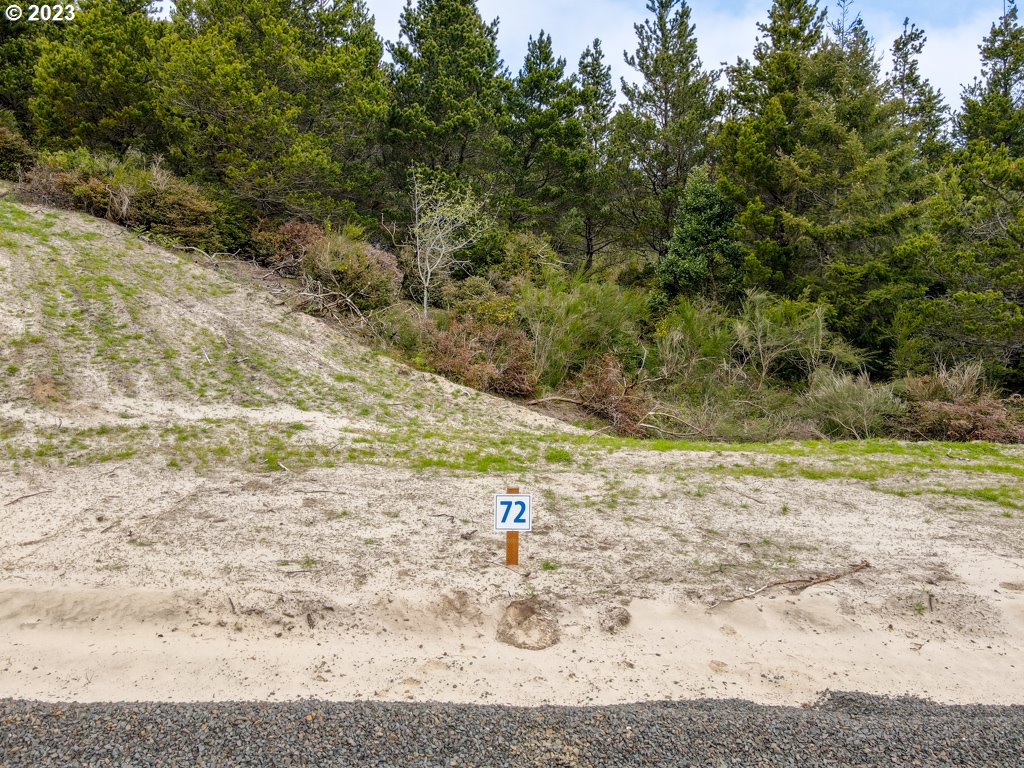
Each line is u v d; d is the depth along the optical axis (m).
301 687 4.50
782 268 19.06
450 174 19.38
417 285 16.94
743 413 14.88
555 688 4.58
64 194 15.04
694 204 20.81
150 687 4.44
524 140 22.02
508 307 15.94
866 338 18.16
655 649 5.07
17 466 7.48
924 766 3.72
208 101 15.92
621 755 3.75
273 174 16.72
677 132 23.00
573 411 13.88
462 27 21.36
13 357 9.80
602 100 26.91
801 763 3.71
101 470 7.62
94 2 17.00
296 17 18.53
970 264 16.09
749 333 16.73
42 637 4.92
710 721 4.09
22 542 6.00
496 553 6.29
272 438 9.12
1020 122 22.33
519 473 8.60
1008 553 6.64
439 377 13.30
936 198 17.14
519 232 20.28
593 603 5.53
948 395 14.17
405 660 4.84
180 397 10.05
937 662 5.01
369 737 3.84
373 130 19.52
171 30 17.67
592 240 25.20
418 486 7.88
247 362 11.66
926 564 6.37
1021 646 5.23
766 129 19.17
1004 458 10.30
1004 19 24.20
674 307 19.41
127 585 5.41
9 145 16.53
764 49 21.86
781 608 5.56
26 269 12.13
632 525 7.07
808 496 8.16
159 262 14.27
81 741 3.71
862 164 18.42
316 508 7.04
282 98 16.83
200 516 6.68
